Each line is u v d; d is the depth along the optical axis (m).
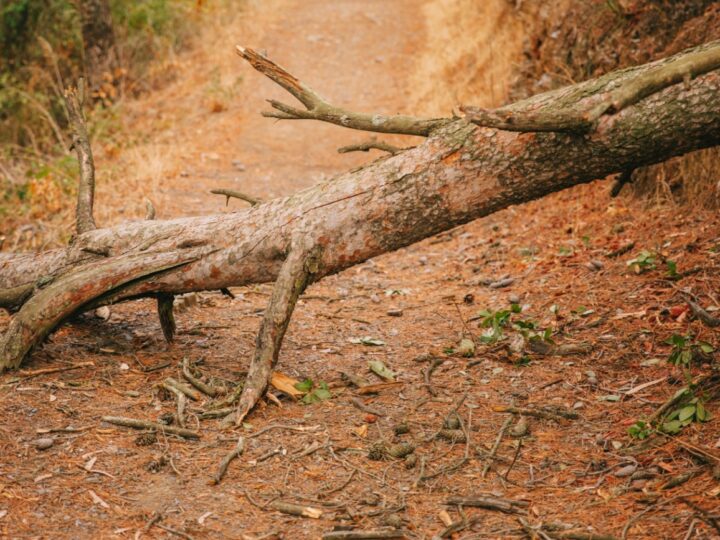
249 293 5.47
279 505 2.92
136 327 4.70
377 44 14.55
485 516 2.88
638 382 3.83
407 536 2.75
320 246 3.82
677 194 5.87
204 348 4.42
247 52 3.95
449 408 3.72
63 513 2.83
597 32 7.20
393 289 5.70
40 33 13.48
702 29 6.11
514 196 3.66
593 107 3.07
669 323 4.29
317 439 3.43
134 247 4.15
